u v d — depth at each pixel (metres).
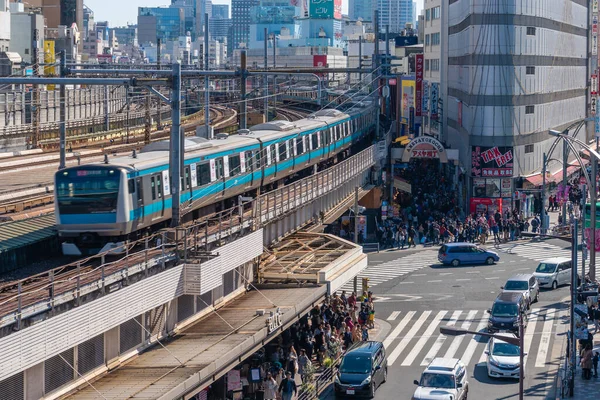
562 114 152.75
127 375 44.72
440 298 86.19
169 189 64.25
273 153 88.19
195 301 55.31
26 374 39.31
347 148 124.19
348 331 69.50
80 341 41.56
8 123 127.62
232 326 53.81
